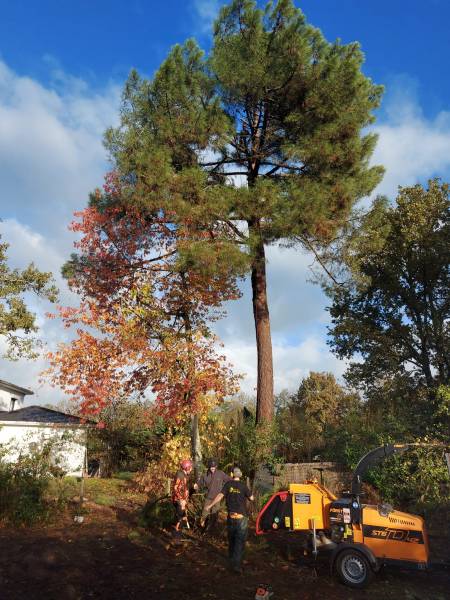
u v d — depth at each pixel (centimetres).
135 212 1458
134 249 1450
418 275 2584
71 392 1362
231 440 1405
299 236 1462
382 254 2544
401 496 1273
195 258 1341
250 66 1440
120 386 1391
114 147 1459
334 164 1482
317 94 1473
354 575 697
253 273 1645
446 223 2497
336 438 1591
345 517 747
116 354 1383
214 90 1536
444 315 2525
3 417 2195
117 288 1457
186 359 1369
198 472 1252
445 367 2481
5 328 2533
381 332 2644
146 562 764
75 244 1470
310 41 1512
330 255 1559
